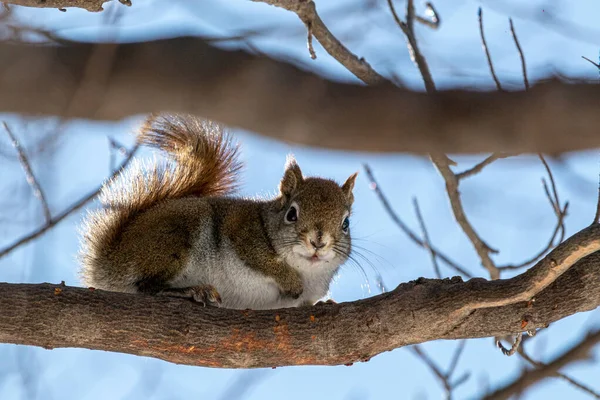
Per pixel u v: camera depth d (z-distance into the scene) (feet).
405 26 38.50
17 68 11.39
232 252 42.37
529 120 11.69
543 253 42.16
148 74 11.59
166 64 11.62
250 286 42.78
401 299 33.83
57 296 33.37
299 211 43.19
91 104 11.79
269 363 34.60
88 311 33.22
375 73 37.29
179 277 40.98
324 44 35.96
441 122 11.94
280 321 34.24
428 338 33.88
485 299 31.83
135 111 11.96
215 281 41.88
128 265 40.75
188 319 33.83
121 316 33.35
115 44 11.82
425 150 12.30
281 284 43.14
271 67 11.88
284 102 11.83
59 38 13.56
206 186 47.75
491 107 11.85
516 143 11.95
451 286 33.32
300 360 34.53
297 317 34.42
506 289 31.27
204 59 11.73
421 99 12.00
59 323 32.96
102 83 11.59
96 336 33.17
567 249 28.94
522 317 32.73
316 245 42.42
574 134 11.61
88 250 42.09
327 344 34.19
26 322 32.73
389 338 33.94
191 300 37.96
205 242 41.75
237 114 11.90
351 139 12.14
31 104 11.68
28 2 29.09
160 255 40.68
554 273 29.58
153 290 40.63
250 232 42.91
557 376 39.63
